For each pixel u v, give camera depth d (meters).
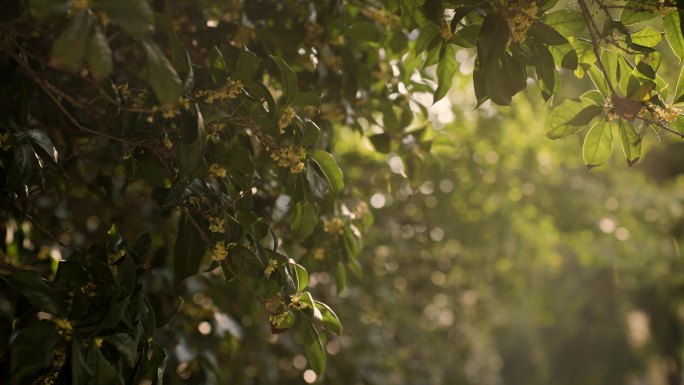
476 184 6.49
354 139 5.16
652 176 9.30
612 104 2.48
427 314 6.85
